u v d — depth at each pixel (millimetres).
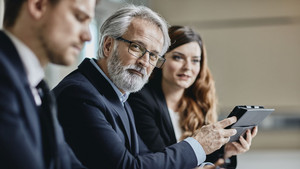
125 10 1685
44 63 980
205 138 1635
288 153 5082
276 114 5250
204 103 2457
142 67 1647
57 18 919
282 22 5320
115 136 1456
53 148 950
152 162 1482
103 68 1694
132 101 2164
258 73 5348
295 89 5297
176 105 2414
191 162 1559
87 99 1452
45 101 1009
